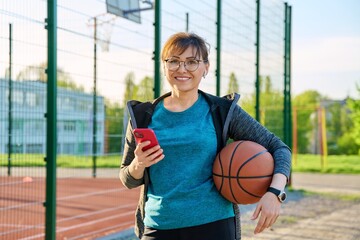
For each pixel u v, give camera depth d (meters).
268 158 2.11
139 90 5.90
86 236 5.57
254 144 2.15
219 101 2.18
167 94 2.21
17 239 5.29
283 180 1.99
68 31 4.32
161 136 2.08
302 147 21.69
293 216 6.93
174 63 2.09
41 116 7.01
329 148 20.89
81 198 9.23
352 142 20.50
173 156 2.06
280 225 6.24
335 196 9.35
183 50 2.06
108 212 7.59
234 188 2.08
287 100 10.27
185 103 2.14
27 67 3.97
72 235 5.66
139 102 2.24
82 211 7.77
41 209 7.70
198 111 2.13
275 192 1.94
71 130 8.69
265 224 1.91
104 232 5.85
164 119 2.13
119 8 5.69
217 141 2.14
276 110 9.70
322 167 17.02
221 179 2.10
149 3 5.75
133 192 9.92
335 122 20.84
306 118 21.61
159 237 2.08
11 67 4.68
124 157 2.24
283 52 9.98
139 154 1.91
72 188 10.70
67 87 7.38
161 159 1.96
